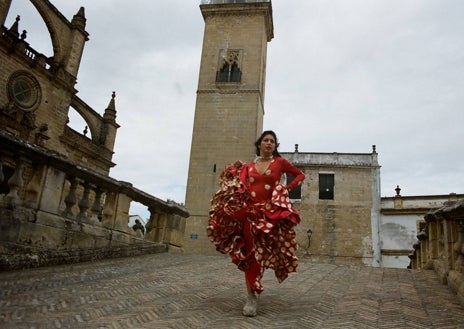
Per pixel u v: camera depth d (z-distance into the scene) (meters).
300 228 27.98
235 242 3.94
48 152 7.43
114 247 8.90
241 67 32.97
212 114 31.81
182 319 3.65
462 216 5.93
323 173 29.20
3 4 22.52
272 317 3.84
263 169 4.24
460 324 3.83
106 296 4.58
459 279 5.66
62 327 3.20
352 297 5.14
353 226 27.58
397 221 27.22
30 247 6.84
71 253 7.43
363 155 29.52
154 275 6.55
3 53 22.92
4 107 22.77
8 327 3.11
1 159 6.77
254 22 34.22
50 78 26.25
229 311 4.07
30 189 7.29
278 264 4.11
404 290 5.96
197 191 29.59
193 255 11.06
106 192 9.52
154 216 11.73
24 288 4.71
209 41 34.25
